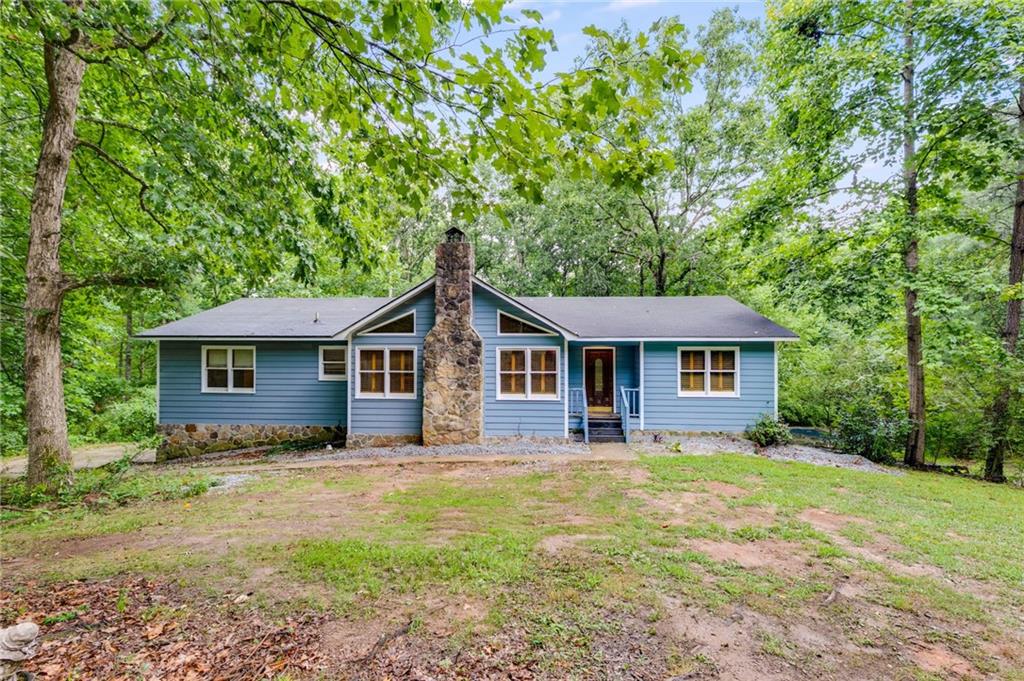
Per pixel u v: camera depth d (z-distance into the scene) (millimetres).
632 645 3215
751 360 12492
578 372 13648
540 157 2668
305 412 13031
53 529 5508
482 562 4441
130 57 5832
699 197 20203
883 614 3703
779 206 11930
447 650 3113
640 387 12859
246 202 6945
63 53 6895
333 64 2783
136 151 8914
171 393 13055
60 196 7398
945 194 10266
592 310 14648
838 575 4352
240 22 2654
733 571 4387
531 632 3334
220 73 3600
